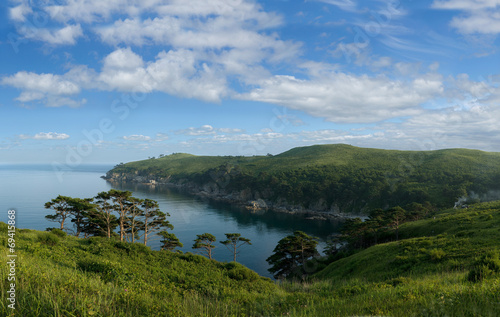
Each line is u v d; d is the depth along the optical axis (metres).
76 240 26.94
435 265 21.58
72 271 10.99
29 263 8.73
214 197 186.75
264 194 167.25
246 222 120.00
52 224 88.56
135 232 55.25
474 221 39.25
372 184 142.88
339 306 7.67
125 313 6.06
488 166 142.25
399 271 23.83
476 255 21.06
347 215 133.75
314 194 150.25
